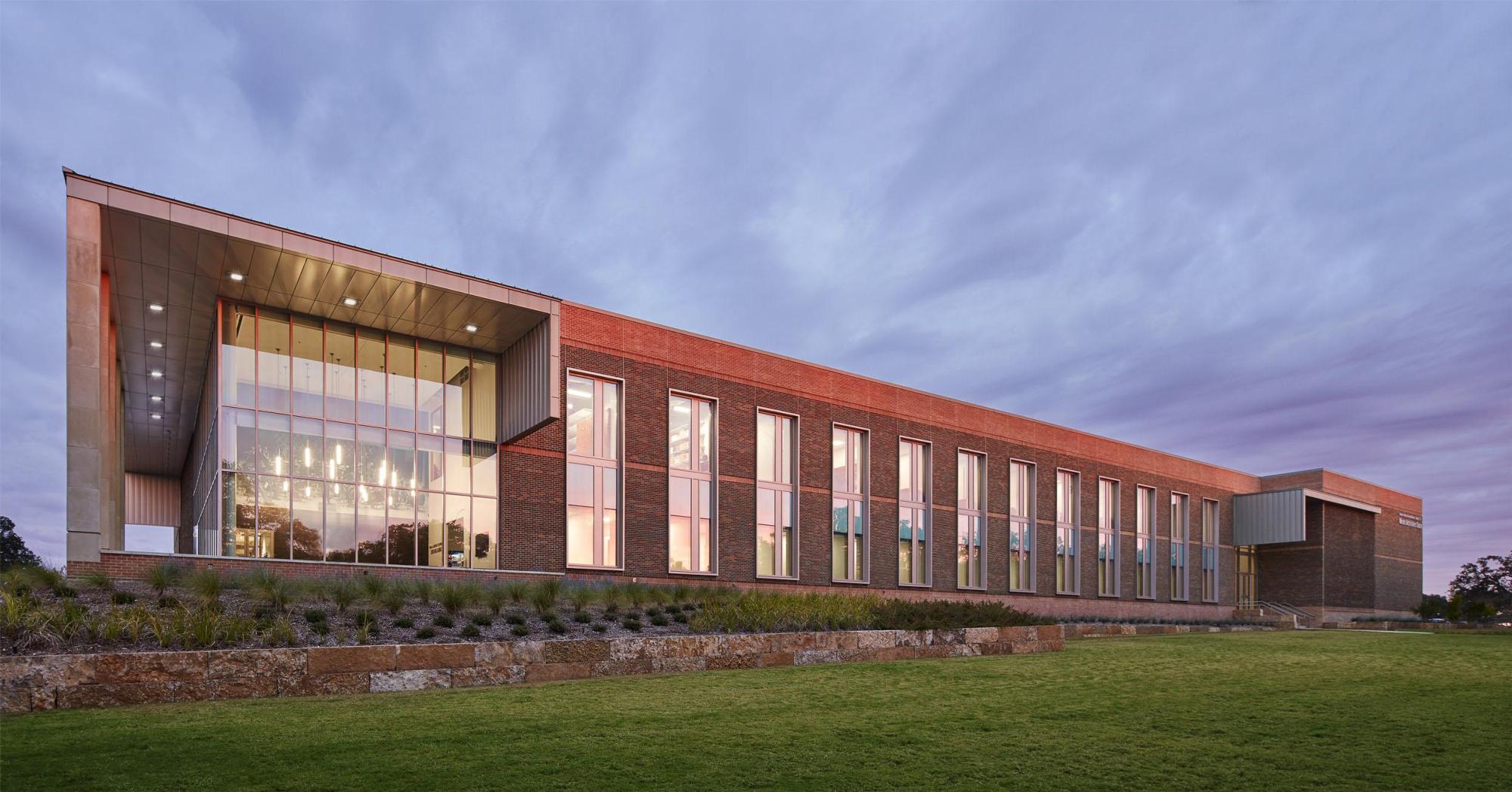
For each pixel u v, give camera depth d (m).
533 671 11.94
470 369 25.09
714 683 11.59
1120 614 43.53
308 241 18.98
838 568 32.38
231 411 20.95
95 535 15.84
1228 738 8.12
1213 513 51.38
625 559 26.17
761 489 30.53
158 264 19.34
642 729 8.07
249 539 20.62
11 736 7.31
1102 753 7.39
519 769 6.46
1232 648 20.09
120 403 29.14
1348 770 6.88
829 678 12.34
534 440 25.17
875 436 34.12
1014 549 39.34
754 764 6.78
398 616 13.80
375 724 8.05
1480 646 22.48
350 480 22.36
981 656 17.02
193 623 11.02
